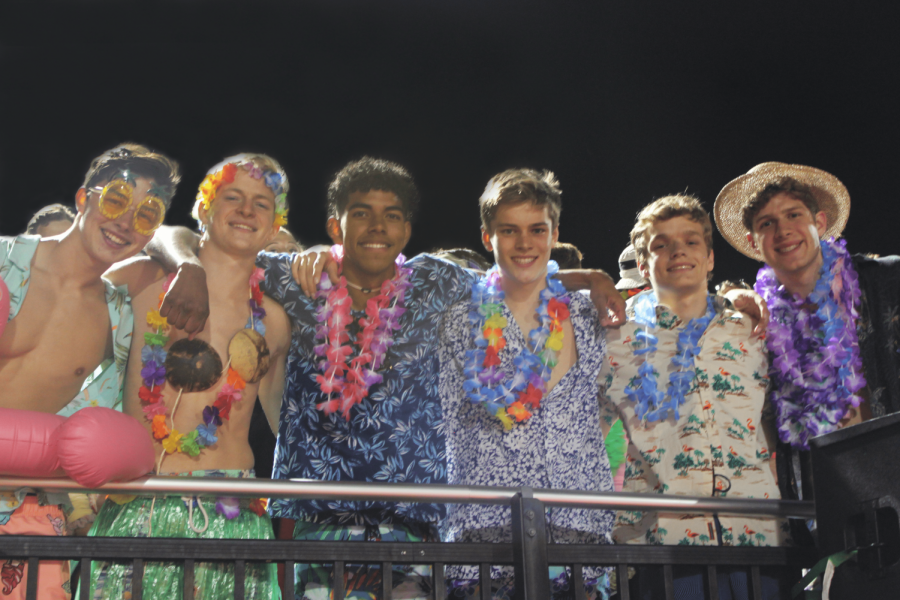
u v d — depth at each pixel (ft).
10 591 7.22
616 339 8.90
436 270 8.82
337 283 8.43
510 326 8.63
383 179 8.59
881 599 6.32
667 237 9.21
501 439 8.25
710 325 9.02
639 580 8.33
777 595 7.97
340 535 7.82
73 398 8.03
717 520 8.45
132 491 6.60
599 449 8.58
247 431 8.22
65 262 8.06
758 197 9.89
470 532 8.08
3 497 7.30
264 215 8.41
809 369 9.05
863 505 6.50
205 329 8.15
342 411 8.01
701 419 8.66
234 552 6.22
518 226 8.64
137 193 8.14
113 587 7.33
